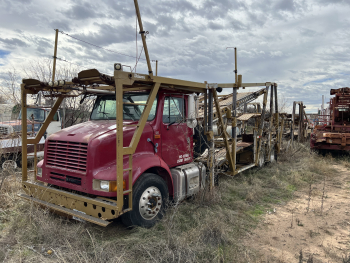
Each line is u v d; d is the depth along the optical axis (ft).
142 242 11.72
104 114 16.52
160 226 13.47
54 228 12.48
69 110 32.24
